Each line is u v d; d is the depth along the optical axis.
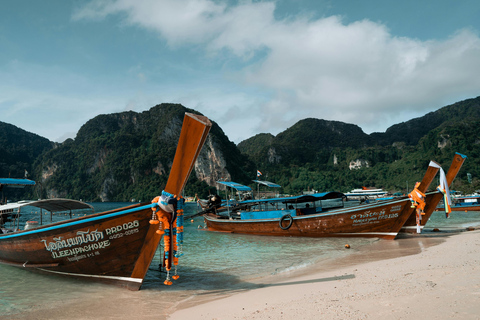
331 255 11.08
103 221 6.99
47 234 7.69
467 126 191.25
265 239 16.50
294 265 9.66
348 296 5.02
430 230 17.17
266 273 8.77
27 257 8.49
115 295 6.79
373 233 14.41
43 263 8.24
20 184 13.81
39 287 7.66
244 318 4.54
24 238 8.18
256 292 6.48
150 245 6.89
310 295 5.52
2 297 6.82
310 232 15.98
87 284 7.76
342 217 14.80
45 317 5.49
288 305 4.96
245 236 18.16
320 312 4.30
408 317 3.61
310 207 19.66
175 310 5.60
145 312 5.54
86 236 7.23
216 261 10.98
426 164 188.50
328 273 7.89
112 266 7.29
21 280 8.44
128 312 5.57
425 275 5.92
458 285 4.78
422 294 4.52
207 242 16.12
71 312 5.70
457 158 14.55
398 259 8.94
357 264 9.00
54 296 6.83
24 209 63.28
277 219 16.92
